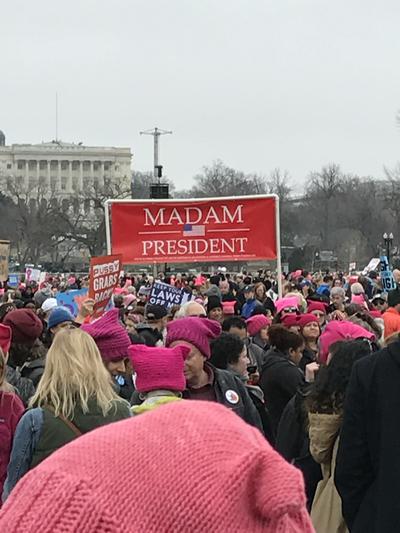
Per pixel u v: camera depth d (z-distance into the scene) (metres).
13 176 129.62
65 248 95.88
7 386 5.46
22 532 1.43
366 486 4.20
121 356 5.92
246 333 9.35
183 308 9.91
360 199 93.88
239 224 13.13
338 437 4.78
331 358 5.02
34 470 1.54
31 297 21.55
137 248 13.10
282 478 1.49
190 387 6.27
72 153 143.50
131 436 1.54
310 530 1.65
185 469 1.47
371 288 26.66
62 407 4.41
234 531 1.45
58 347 4.54
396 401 4.08
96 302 11.06
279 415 7.22
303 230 97.25
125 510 1.43
